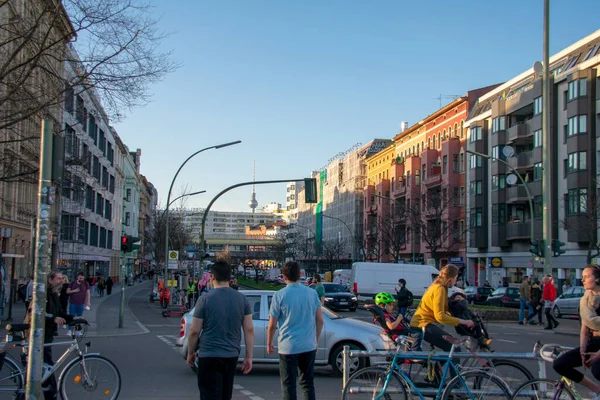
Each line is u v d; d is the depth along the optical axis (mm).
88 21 15578
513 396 7930
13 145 24031
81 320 9164
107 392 8984
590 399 8562
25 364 8734
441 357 8266
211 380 6551
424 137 74062
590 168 43938
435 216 60531
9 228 32594
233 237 167375
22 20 16344
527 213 54812
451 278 8586
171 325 26031
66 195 44188
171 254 39625
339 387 11352
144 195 126688
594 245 39188
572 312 33875
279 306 7574
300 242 127250
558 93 48406
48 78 16797
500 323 29594
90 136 51719
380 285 41688
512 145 55125
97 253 62844
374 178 94062
